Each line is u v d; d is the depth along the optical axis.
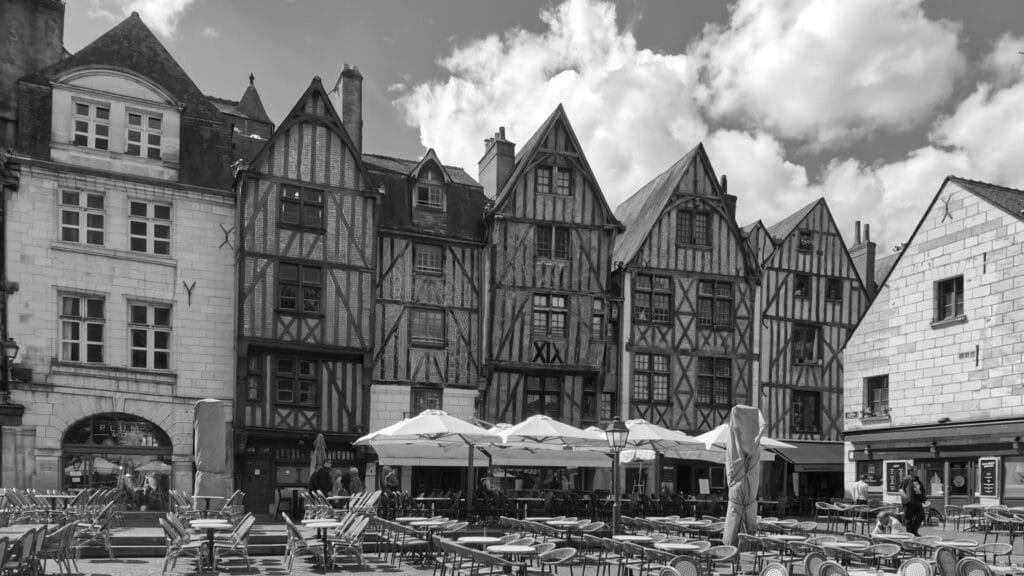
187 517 12.54
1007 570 8.16
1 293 16.86
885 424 19.77
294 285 19.31
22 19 18.58
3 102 17.91
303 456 19.19
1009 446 16.75
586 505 17.44
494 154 23.33
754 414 11.55
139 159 18.52
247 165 19.27
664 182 25.53
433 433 14.11
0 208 17.02
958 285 18.41
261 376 18.78
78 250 17.66
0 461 16.47
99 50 18.72
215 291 18.91
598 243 22.81
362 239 20.14
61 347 17.38
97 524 11.47
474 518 16.11
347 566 11.44
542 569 9.69
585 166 22.81
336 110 22.02
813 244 25.45
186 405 18.31
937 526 17.64
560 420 21.86
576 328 22.25
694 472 23.31
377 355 20.28
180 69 19.59
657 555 8.86
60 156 17.78
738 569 10.95
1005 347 17.03
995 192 18.41
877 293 20.41
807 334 25.11
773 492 24.22
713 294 23.97
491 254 21.66
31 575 8.59
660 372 23.19
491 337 21.36
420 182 21.67
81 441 17.36
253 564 11.56
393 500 15.54
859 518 17.23
